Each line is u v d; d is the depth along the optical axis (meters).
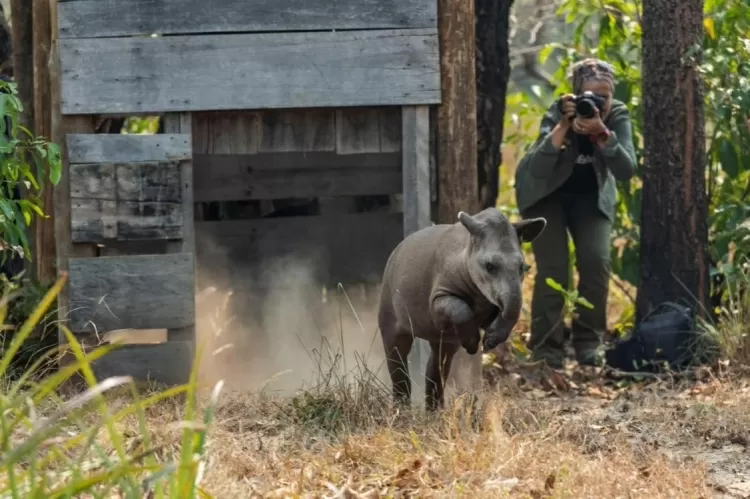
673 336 13.46
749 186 15.41
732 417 10.35
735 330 13.27
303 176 13.27
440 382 10.64
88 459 7.50
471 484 7.60
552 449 8.45
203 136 12.63
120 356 11.94
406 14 12.37
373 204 14.98
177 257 12.16
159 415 10.06
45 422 5.68
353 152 12.75
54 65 12.17
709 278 14.16
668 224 14.00
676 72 13.88
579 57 17.31
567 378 13.43
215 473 7.22
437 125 12.61
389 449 8.59
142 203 12.18
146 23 12.16
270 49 12.26
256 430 9.88
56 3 12.12
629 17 16.70
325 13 12.30
